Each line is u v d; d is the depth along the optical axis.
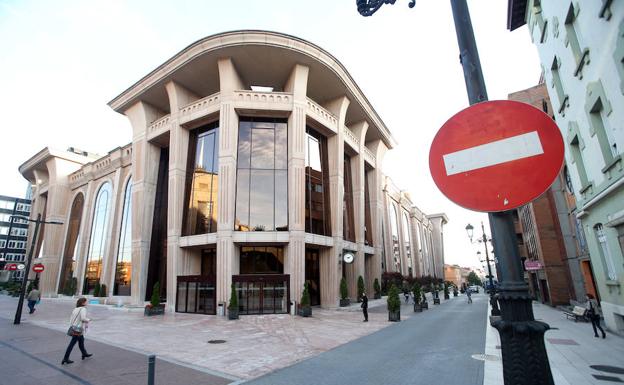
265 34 23.02
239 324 16.97
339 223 26.88
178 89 26.92
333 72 26.11
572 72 11.30
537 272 28.44
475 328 14.73
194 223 24.53
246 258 23.55
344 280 25.73
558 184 21.81
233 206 22.50
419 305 22.91
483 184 2.35
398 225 52.31
